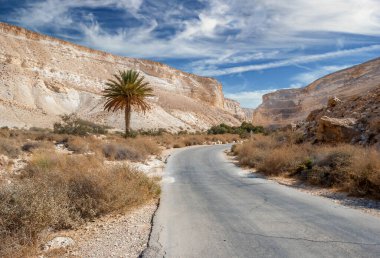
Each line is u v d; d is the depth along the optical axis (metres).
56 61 130.25
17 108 81.56
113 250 5.10
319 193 9.39
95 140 28.11
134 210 7.84
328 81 103.94
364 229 5.56
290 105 107.25
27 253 4.89
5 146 16.44
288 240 5.08
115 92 38.31
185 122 120.50
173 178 13.40
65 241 5.47
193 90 183.50
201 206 7.86
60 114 95.62
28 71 110.69
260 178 12.91
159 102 132.25
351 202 7.94
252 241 5.09
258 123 108.50
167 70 182.50
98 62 152.25
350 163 10.40
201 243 5.12
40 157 12.38
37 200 5.62
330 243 4.88
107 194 7.27
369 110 17.25
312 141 18.27
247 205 7.79
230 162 19.91
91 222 6.80
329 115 21.61
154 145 27.70
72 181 7.68
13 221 5.38
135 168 10.32
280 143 21.39
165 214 7.12
